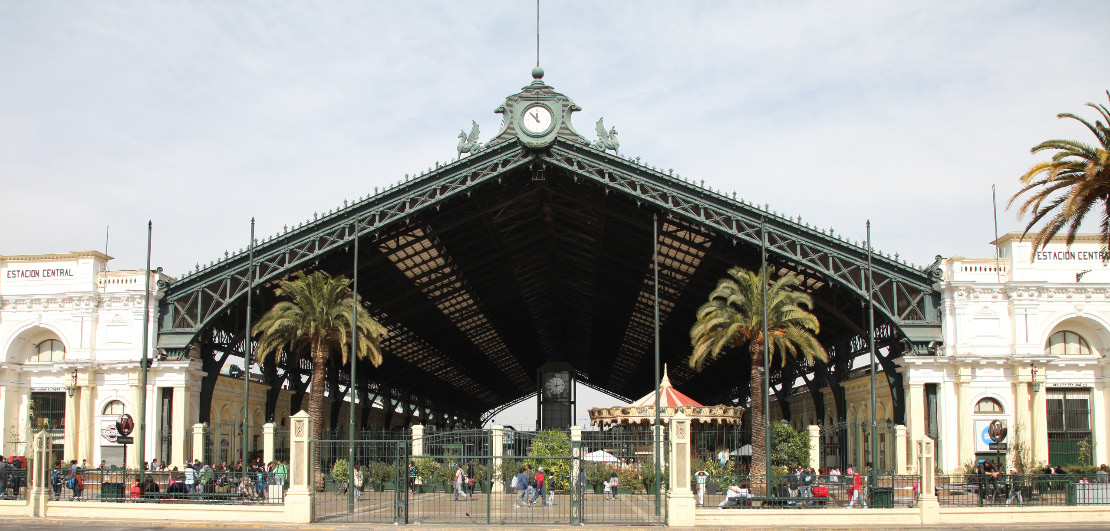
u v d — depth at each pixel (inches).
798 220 1879.9
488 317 3297.2
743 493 1448.1
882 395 2107.5
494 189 2030.0
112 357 1946.4
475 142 1924.2
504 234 2368.4
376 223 1918.1
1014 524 1296.8
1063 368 1913.1
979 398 1883.6
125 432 1625.2
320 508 1491.1
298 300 1932.8
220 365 2068.2
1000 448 1781.5
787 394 2994.6
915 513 1301.7
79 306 1962.4
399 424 3937.0
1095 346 1945.1
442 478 1932.8
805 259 1895.9
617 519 1314.0
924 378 1886.1
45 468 1360.7
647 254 2353.6
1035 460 1854.1
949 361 1883.6
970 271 1931.6
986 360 1881.2
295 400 2615.7
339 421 3038.9
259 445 2393.0
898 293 1978.3
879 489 1398.9
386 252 2145.7
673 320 3024.1
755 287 1865.2
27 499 1391.5
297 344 2060.8
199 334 1961.1
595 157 1895.9
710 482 1718.8
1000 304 1914.4
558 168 1936.5
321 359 1946.4
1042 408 1881.2
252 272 1923.0
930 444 1312.7
